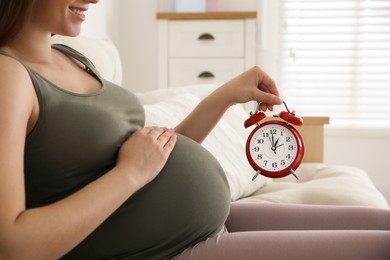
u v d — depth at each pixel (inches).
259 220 57.6
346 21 170.9
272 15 170.9
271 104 53.8
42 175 43.1
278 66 173.3
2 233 35.7
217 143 85.1
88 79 48.2
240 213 58.2
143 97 101.8
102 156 44.5
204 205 47.2
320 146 114.0
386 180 171.9
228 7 169.8
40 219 36.7
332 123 172.9
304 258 43.5
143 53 174.6
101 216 39.3
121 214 45.1
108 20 157.6
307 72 172.9
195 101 94.1
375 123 172.4
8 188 36.1
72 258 46.1
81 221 38.1
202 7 154.5
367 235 44.9
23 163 40.4
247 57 150.2
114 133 45.3
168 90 104.4
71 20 43.8
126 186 41.2
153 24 173.5
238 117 99.0
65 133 42.7
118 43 171.6
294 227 56.5
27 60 43.9
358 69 172.1
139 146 44.1
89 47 80.0
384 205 79.9
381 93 171.9
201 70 151.9
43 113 41.6
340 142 172.4
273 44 171.6
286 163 51.2
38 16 43.2
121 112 47.4
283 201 78.7
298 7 171.3
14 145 37.0
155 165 43.9
